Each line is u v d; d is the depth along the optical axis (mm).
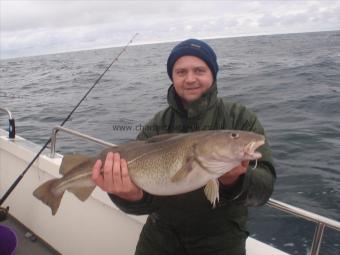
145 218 2775
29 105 14594
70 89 18828
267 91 12898
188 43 2064
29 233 3793
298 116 9125
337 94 11328
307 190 4941
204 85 2070
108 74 23672
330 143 6848
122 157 1859
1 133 4586
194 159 1721
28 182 3854
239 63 24141
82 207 3258
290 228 3994
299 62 21641
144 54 42969
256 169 1813
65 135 8906
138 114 11102
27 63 56094
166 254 2117
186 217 2012
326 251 3602
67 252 3426
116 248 3010
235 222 2016
